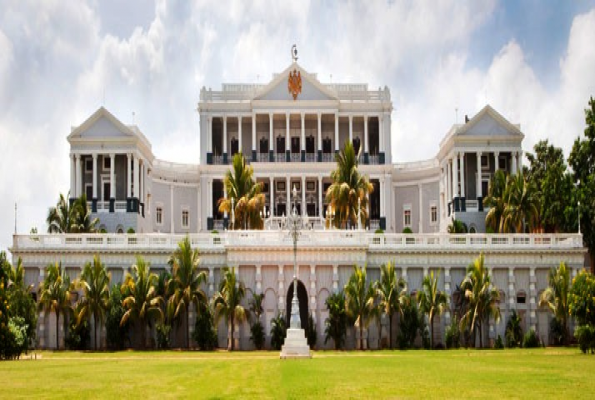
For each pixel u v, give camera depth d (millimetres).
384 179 134500
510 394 38062
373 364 57500
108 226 120688
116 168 125375
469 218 120750
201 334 82875
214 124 142125
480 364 56750
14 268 84938
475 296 83062
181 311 84812
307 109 137250
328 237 89062
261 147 141750
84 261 89250
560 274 84562
